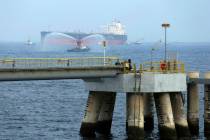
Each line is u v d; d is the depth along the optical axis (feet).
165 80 418.51
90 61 433.07
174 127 419.33
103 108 444.55
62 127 502.79
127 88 419.95
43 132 476.95
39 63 403.34
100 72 419.95
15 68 384.27
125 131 469.57
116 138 434.71
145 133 448.65
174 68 436.76
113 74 424.87
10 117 573.74
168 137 417.69
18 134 468.34
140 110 413.59
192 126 442.91
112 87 429.38
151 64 443.32
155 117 538.88
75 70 411.13
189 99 443.73
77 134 461.37
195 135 439.63
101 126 444.55
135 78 416.46
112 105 447.01
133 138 412.98
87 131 442.50
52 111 627.46
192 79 439.22
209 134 437.99
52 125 515.91
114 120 542.98
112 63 443.32
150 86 413.59
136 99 415.44
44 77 398.62
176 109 429.38
